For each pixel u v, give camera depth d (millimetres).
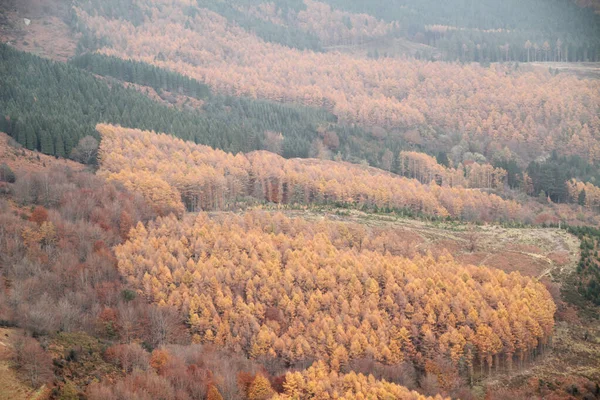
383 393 134375
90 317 149250
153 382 121625
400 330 161875
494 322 165250
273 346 155625
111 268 172625
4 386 111438
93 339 138000
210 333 157375
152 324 154125
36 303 140375
